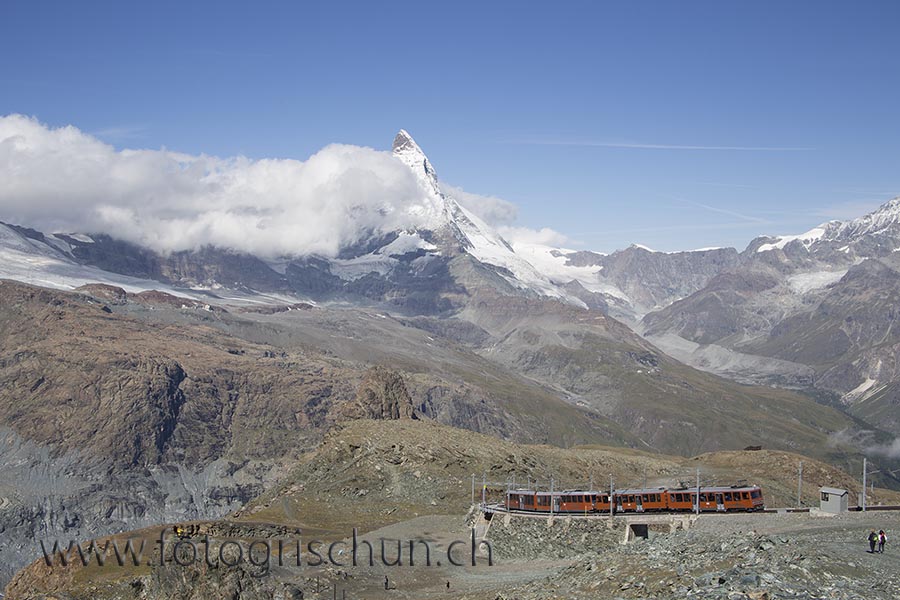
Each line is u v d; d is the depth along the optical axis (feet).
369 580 388.16
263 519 547.49
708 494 435.53
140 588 371.56
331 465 651.66
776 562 271.69
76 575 426.51
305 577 376.27
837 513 405.39
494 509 484.74
